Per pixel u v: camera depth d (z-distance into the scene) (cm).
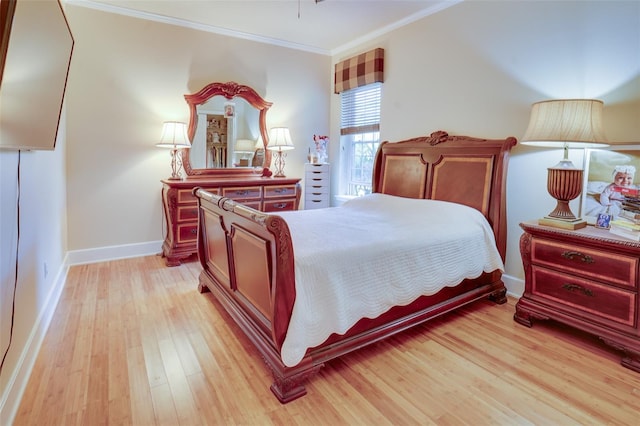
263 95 454
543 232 235
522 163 288
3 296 150
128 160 381
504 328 244
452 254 245
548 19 268
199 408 163
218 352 209
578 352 213
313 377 188
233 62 429
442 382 184
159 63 386
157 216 403
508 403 168
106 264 366
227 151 431
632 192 225
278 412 161
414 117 381
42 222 237
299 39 449
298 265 175
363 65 429
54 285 271
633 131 228
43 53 161
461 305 259
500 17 298
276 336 166
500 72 300
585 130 218
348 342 192
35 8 141
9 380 155
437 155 334
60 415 156
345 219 281
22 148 168
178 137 372
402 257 216
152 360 200
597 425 154
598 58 243
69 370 188
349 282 191
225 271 249
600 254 209
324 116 506
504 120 299
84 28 347
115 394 171
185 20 390
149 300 280
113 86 366
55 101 192
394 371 194
